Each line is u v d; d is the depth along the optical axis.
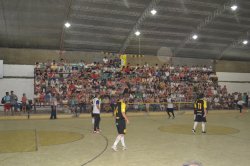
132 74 25.31
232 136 12.20
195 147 9.80
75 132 13.49
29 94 24.09
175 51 28.39
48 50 25.12
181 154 8.72
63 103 21.69
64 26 21.92
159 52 28.36
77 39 24.44
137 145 10.17
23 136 12.27
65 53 25.78
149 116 21.83
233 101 27.12
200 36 26.28
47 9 19.52
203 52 29.58
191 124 16.64
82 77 23.91
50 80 22.97
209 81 27.84
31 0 18.31
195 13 22.61
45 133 13.18
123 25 23.25
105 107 22.30
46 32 22.64
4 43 23.50
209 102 26.02
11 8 19.00
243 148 9.63
